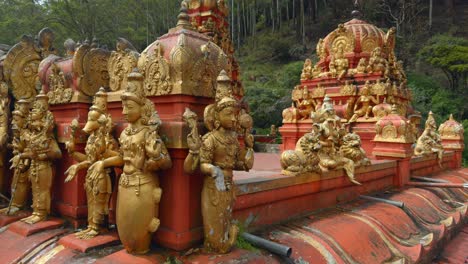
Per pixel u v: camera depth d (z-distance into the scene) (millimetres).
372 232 4465
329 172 5027
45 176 3859
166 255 2906
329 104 5230
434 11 42250
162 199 3098
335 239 3926
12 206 4223
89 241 3174
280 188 4129
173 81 3031
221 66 3357
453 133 12430
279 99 30125
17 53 4637
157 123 2797
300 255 3404
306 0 48500
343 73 10695
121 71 3695
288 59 42812
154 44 3293
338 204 5352
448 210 7098
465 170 12070
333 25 42375
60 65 4051
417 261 4211
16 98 4613
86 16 31984
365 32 11047
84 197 3775
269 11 51469
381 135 7715
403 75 11477
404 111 10602
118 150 3371
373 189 6480
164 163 2797
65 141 3867
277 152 12148
